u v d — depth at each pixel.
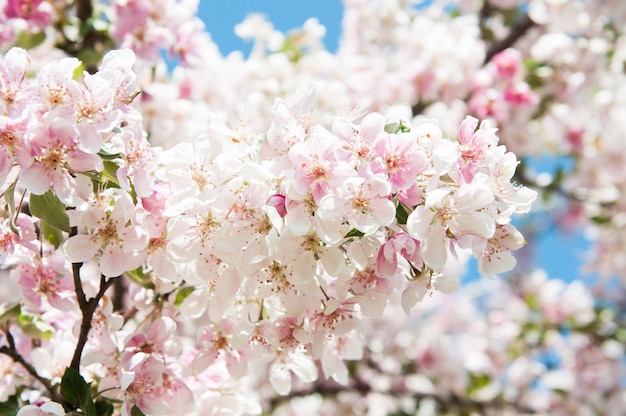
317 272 0.61
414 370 1.60
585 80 1.38
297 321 0.62
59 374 0.68
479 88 1.32
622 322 1.68
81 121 0.58
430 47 1.33
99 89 0.58
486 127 0.59
